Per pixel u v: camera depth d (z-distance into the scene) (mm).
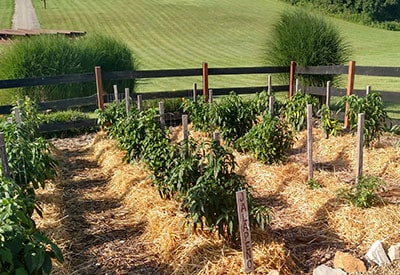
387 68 7059
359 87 13391
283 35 9289
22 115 5707
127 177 4984
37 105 7586
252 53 23641
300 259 3297
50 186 5012
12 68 9836
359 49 25672
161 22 33312
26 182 4020
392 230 3537
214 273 3008
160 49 25172
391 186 4637
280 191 4586
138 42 27141
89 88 10859
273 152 5289
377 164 5285
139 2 41375
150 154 4312
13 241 2355
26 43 10344
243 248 2930
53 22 32000
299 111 6582
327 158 5828
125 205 4473
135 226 3965
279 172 5043
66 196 4812
